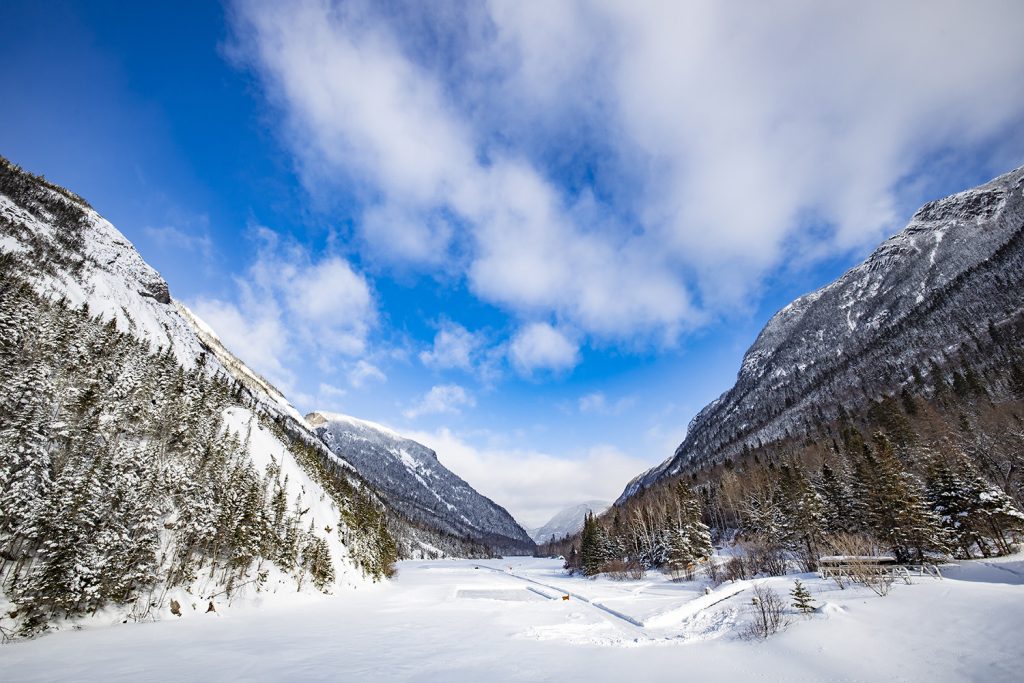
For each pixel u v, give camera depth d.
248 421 63.34
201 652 20.00
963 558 38.53
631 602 38.09
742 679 13.92
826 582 30.70
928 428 80.19
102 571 24.95
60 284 59.00
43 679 15.07
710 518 101.94
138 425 40.56
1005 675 11.01
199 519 33.91
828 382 173.62
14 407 27.62
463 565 146.50
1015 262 155.12
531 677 15.91
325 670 17.28
